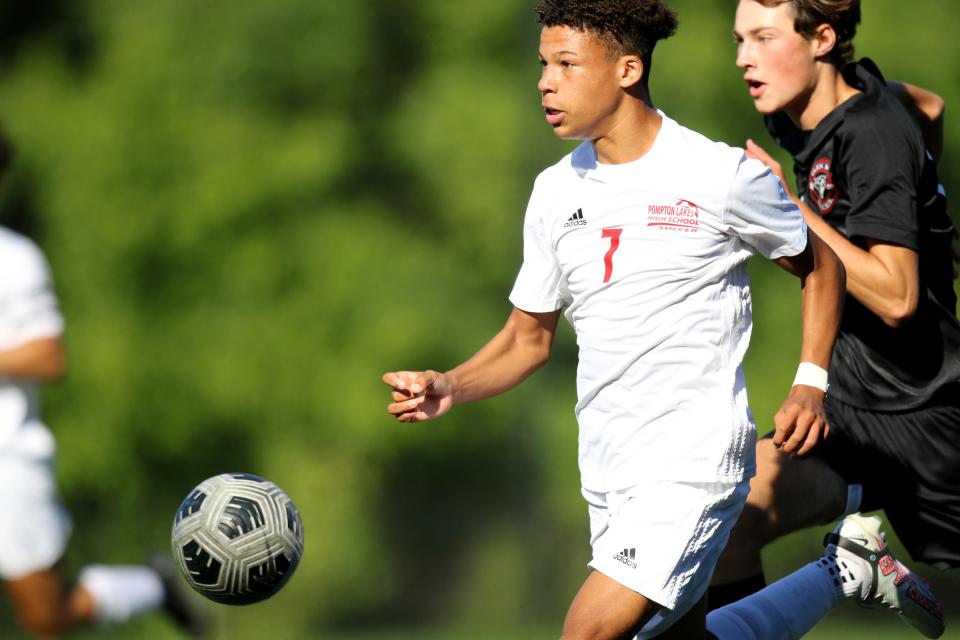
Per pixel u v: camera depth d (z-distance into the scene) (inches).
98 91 3688.5
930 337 663.1
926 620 695.7
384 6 3941.9
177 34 3725.4
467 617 3784.5
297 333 3521.2
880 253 629.0
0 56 4279.0
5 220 3878.0
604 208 568.4
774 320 3208.7
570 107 561.3
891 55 3228.3
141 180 3595.0
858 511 689.0
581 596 549.6
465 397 616.1
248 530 618.2
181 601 701.9
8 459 624.4
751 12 669.3
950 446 666.8
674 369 556.7
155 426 3565.5
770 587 649.6
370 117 3895.2
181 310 3582.7
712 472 553.0
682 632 583.5
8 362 617.3
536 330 625.0
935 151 746.2
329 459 3572.8
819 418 562.3
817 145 658.8
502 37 3688.5
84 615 663.8
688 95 3277.6
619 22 556.4
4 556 627.2
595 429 573.0
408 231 3713.1
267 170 3595.0
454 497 3882.9
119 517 3666.3
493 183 3560.5
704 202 557.9
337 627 3735.2
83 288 3597.4
